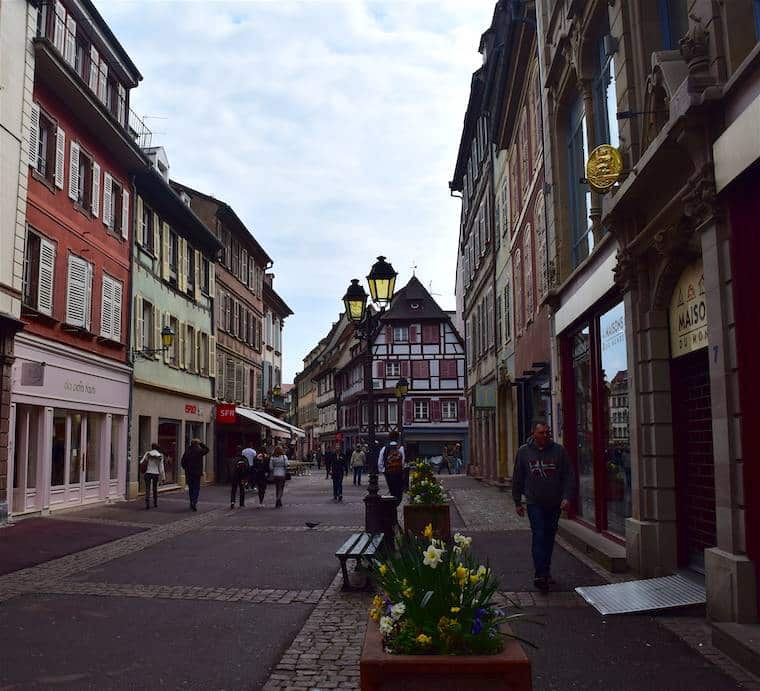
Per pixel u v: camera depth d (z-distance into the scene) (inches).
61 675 219.3
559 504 333.7
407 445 2351.1
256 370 1813.5
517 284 851.4
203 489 1161.4
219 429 1419.8
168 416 1108.5
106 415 864.9
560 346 567.8
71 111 783.1
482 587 153.9
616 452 428.8
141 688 207.8
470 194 1400.1
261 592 337.1
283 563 418.0
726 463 252.1
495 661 137.5
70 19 799.7
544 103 610.2
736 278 249.0
